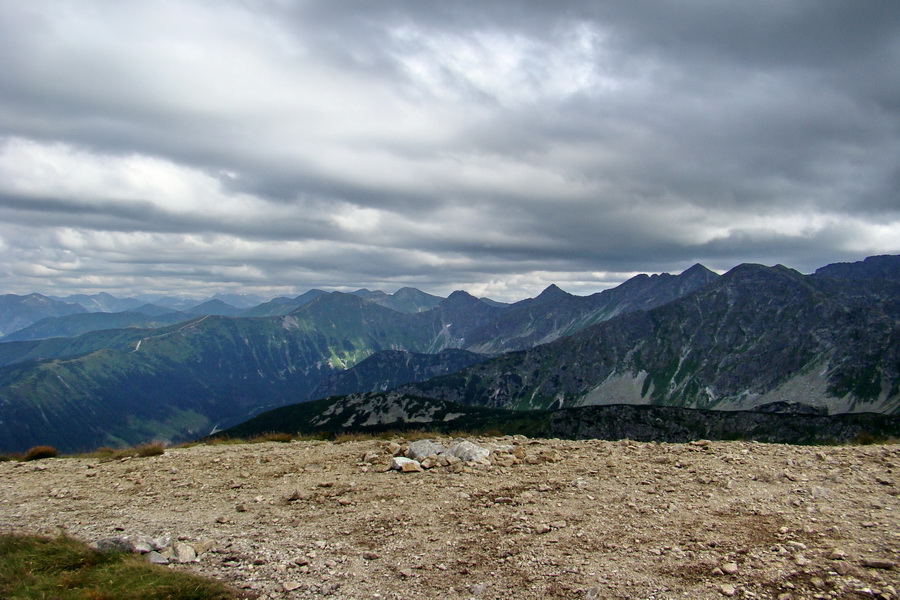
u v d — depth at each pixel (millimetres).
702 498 13289
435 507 13898
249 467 20312
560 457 18984
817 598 7910
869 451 17547
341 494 15680
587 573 9414
